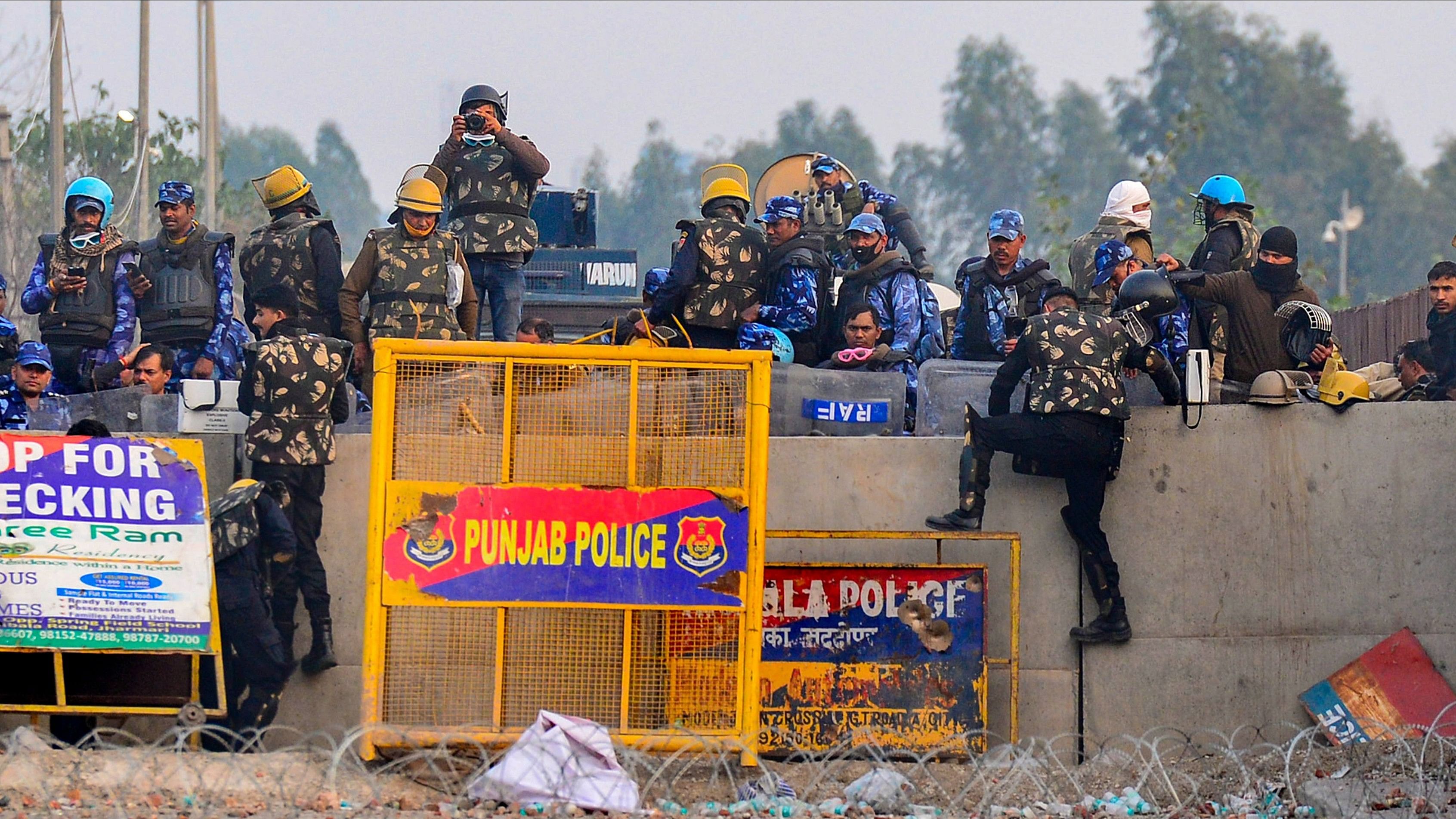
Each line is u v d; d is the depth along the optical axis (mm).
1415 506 39281
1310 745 36188
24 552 34094
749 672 33125
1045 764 36344
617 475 33219
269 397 37875
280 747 38688
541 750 31797
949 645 37625
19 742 33594
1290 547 39438
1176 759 38625
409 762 33344
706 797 33875
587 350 33250
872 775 34031
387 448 33062
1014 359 38031
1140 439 39594
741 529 33188
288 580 38312
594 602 32969
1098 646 39312
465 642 33219
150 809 29281
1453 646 38969
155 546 34500
